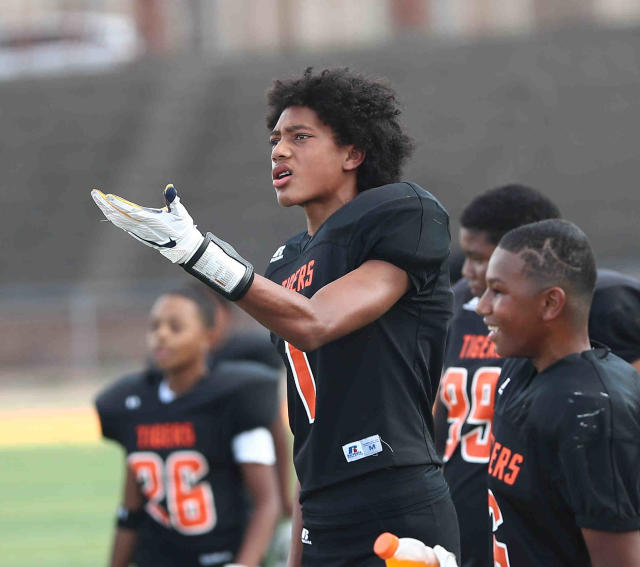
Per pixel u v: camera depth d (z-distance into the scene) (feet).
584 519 21.70
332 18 262.06
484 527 30.73
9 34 236.02
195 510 35.73
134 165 200.64
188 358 35.88
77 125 209.26
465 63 204.74
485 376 31.40
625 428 21.80
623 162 183.21
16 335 162.61
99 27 239.50
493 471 23.97
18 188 200.03
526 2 250.78
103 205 20.30
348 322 21.30
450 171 187.52
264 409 35.76
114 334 161.38
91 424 107.76
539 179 183.62
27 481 78.43
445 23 255.70
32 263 186.80
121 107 210.79
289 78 24.13
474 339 32.35
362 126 23.41
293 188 23.44
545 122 191.72
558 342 23.39
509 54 205.16
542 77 198.70
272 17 263.08
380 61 209.87
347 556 22.75
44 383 151.84
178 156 200.64
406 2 257.96
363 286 21.75
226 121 204.85
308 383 23.27
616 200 178.19
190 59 219.41
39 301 162.71
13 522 64.69
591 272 23.58
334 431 22.82
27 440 99.09
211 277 20.44
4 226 193.36
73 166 202.18
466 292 33.60
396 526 22.41
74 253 186.80
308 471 23.36
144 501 36.65
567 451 21.89
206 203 191.93
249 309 20.65
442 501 23.08
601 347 24.59
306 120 23.40
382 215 22.35
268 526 35.27
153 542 36.55
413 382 23.08
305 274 23.26
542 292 23.27
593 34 204.85
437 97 200.44
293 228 184.65
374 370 22.59
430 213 22.68
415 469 22.76
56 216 193.57
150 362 37.47
